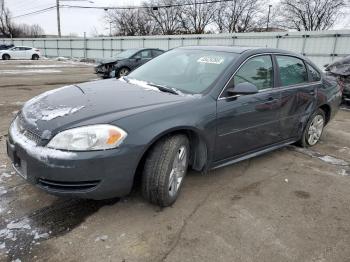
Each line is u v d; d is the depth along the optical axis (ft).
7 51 100.68
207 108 10.26
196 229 8.98
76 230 8.66
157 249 8.11
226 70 11.28
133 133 8.55
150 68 13.51
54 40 124.06
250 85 10.71
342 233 9.24
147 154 9.25
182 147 9.84
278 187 11.82
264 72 12.62
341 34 54.65
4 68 60.85
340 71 27.09
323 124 16.87
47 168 8.09
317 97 15.33
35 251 7.82
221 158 11.37
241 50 12.47
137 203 10.04
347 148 16.69
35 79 42.29
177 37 83.15
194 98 10.31
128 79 12.84
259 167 13.52
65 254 7.79
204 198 10.66
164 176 9.25
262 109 12.16
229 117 10.90
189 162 10.98
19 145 8.65
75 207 9.70
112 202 10.03
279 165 13.88
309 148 16.30
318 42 57.88
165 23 176.14
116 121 8.53
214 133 10.57
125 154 8.42
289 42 62.23
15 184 10.83
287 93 13.37
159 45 87.40
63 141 8.13
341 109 27.12
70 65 79.20
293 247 8.50
